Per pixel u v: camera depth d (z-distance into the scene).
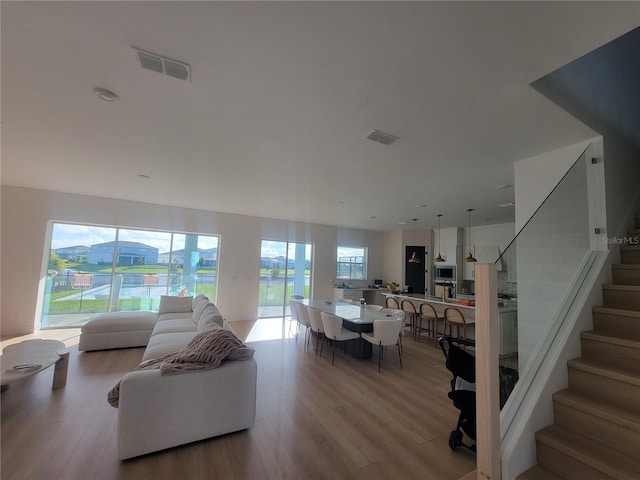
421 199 5.23
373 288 8.87
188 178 4.40
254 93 2.18
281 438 2.34
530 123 2.46
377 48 1.67
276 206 6.26
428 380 3.71
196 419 2.24
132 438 2.02
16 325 5.25
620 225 2.72
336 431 2.47
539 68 1.78
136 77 2.02
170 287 6.71
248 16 1.48
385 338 4.05
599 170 2.67
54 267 5.72
